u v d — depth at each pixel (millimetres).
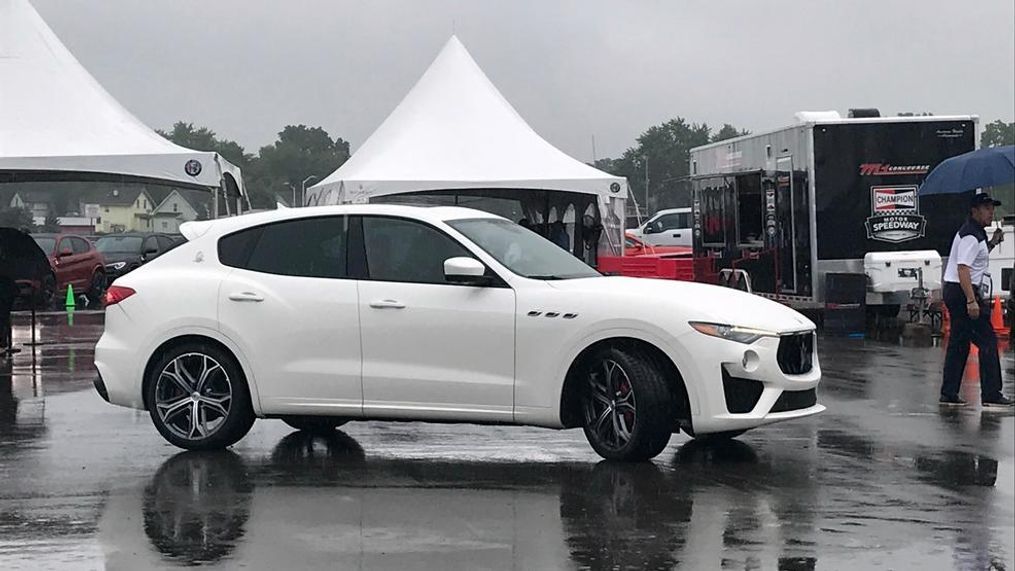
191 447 9062
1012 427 10047
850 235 18625
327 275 8953
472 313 8578
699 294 8562
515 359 8500
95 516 7141
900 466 8477
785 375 8352
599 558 6254
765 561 6188
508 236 9148
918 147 18656
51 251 28219
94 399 11820
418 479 8094
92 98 18828
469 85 23000
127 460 8766
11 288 15547
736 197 21391
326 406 8836
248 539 6641
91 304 29094
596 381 8539
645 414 8281
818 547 6434
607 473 8211
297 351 8875
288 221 9172
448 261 8562
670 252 31781
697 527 6840
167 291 9148
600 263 21750
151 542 6578
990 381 11141
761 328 8305
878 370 13891
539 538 6637
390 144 21875
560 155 22016
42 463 8656
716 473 8234
